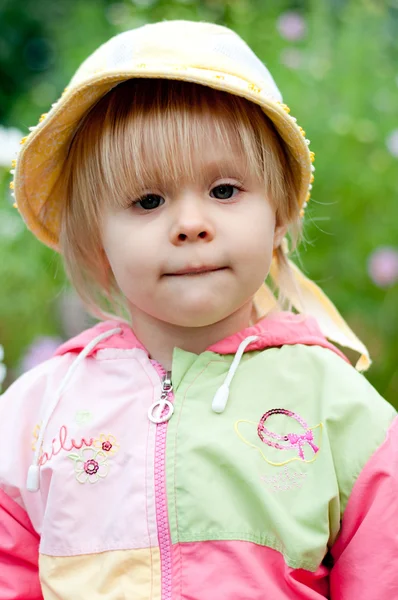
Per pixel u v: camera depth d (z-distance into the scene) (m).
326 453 1.20
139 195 1.22
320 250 2.75
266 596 1.12
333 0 3.49
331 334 1.51
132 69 1.17
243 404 1.25
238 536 1.15
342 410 1.22
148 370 1.31
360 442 1.20
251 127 1.25
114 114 1.25
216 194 1.22
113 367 1.33
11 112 3.77
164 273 1.20
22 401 1.37
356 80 2.90
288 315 1.45
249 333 1.33
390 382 2.68
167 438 1.22
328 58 2.99
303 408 1.25
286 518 1.15
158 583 1.16
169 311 1.22
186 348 1.32
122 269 1.24
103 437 1.25
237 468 1.18
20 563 1.31
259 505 1.16
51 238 1.53
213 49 1.26
